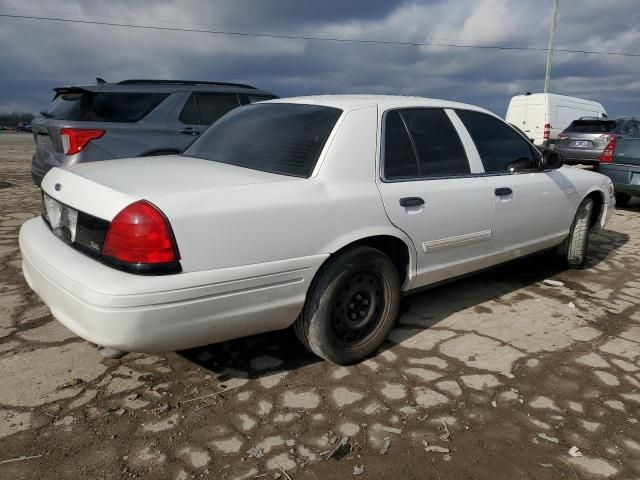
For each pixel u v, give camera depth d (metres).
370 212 2.95
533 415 2.66
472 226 3.61
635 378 3.05
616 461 2.34
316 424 2.54
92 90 6.01
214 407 2.65
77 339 3.29
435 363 3.16
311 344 2.94
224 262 2.43
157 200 2.32
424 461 2.31
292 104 3.48
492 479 2.21
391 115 3.30
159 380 2.88
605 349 3.41
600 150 13.87
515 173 4.05
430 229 3.31
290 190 2.68
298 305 2.74
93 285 2.25
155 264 2.27
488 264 3.96
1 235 5.71
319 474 2.21
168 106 6.45
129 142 6.07
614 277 4.95
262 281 2.56
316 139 2.97
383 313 3.19
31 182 10.06
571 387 2.94
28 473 2.17
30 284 2.90
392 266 3.13
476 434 2.50
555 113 18.39
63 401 2.65
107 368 2.98
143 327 2.26
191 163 3.13
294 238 2.64
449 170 3.56
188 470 2.22
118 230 2.29
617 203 9.34
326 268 2.84
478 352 3.31
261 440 2.41
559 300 4.27
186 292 2.32
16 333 3.35
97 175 2.72
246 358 3.15
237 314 2.52
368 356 3.20
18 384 2.78
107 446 2.34
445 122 3.67
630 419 2.65
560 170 4.71
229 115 3.84
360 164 3.00
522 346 3.42
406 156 3.30
